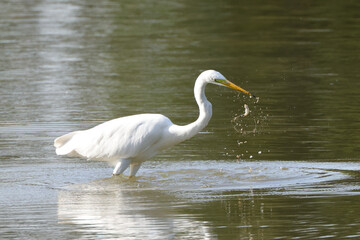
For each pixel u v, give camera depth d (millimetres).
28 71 22016
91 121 16141
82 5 34844
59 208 10375
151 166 12836
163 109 17250
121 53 24625
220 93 19359
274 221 9609
